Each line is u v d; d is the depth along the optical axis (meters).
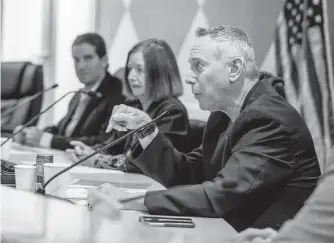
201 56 2.47
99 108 4.79
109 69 6.87
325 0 4.69
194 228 1.92
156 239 1.19
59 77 7.17
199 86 2.50
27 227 1.16
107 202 1.92
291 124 2.32
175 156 2.86
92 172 3.16
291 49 4.95
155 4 6.36
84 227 1.18
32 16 7.25
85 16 7.08
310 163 2.36
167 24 6.23
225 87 2.47
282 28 5.02
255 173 2.18
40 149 4.26
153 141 2.81
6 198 1.51
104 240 1.09
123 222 1.31
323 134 4.64
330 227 1.18
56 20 7.19
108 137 4.43
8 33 7.26
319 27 4.72
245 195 2.15
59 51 7.18
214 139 2.86
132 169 3.20
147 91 3.66
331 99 4.62
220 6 5.73
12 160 3.47
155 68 3.64
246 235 1.73
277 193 2.31
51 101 7.15
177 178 2.85
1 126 5.28
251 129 2.33
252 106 2.36
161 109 3.60
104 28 6.95
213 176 2.69
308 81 4.77
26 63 5.42
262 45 5.32
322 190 1.21
